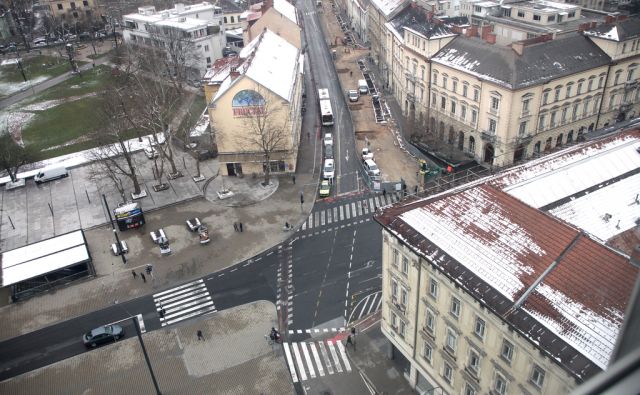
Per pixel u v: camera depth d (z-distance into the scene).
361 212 80.12
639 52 89.19
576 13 120.25
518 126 82.38
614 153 50.62
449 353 42.50
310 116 116.69
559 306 32.72
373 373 53.16
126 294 66.50
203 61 143.62
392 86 127.56
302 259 70.62
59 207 86.50
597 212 44.34
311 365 54.66
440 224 41.94
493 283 35.66
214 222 79.81
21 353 58.75
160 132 107.81
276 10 122.75
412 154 96.69
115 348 58.53
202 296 65.25
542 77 80.75
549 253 36.06
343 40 173.75
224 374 54.38
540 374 33.47
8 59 167.50
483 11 132.25
